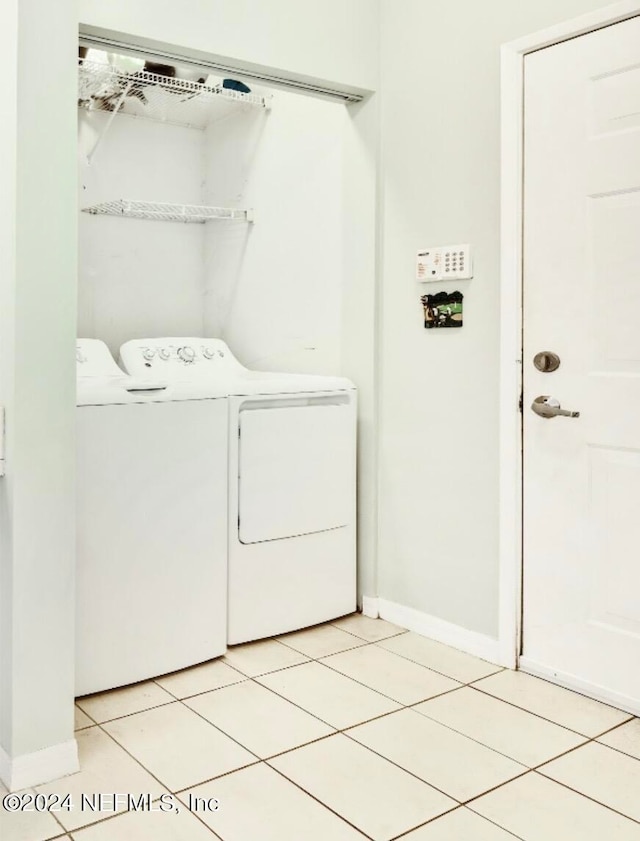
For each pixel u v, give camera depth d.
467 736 2.00
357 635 2.74
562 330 2.24
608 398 2.14
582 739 1.99
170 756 1.91
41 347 1.76
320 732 2.03
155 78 3.05
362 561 2.96
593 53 2.13
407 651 2.59
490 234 2.43
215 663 2.50
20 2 1.68
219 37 2.35
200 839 1.59
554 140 2.23
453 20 2.51
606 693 2.18
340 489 2.85
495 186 2.41
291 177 3.22
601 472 2.17
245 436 2.56
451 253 2.54
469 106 2.48
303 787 1.77
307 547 2.77
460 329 2.54
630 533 2.11
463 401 2.54
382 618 2.91
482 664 2.48
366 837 1.59
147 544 2.33
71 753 1.83
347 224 2.91
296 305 3.22
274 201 3.32
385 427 2.85
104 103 3.31
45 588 1.78
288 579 2.71
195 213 3.57
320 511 2.79
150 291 3.60
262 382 2.61
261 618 2.65
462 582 2.58
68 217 1.79
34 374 1.75
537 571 2.35
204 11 2.32
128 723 2.09
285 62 2.52
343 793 1.75
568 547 2.26
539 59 2.26
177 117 3.59
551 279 2.26
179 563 2.40
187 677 2.40
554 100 2.23
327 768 1.85
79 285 3.36
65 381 1.80
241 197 3.54
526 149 2.31
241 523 2.57
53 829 1.62
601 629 2.19
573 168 2.19
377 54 2.78
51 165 1.75
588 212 2.16
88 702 2.22
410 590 2.79
